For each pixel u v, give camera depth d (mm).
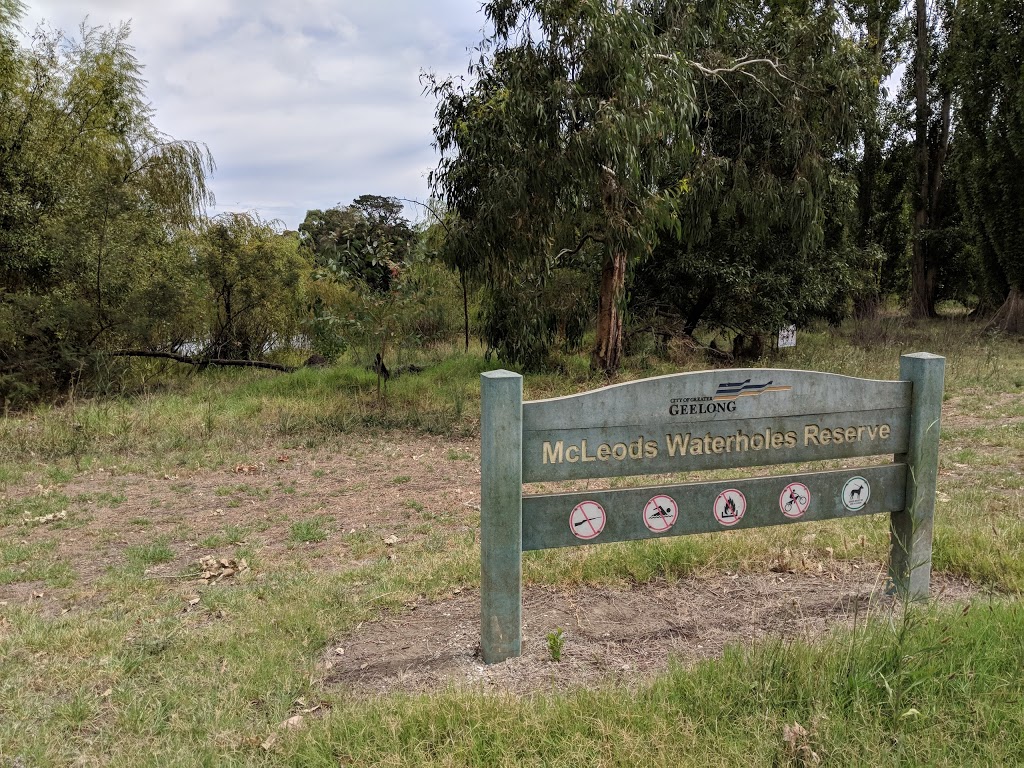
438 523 6594
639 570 4668
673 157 14672
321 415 11297
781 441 3875
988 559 4617
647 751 2721
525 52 12648
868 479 4047
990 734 2797
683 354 18250
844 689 3031
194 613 4566
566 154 12297
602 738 2818
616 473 3625
